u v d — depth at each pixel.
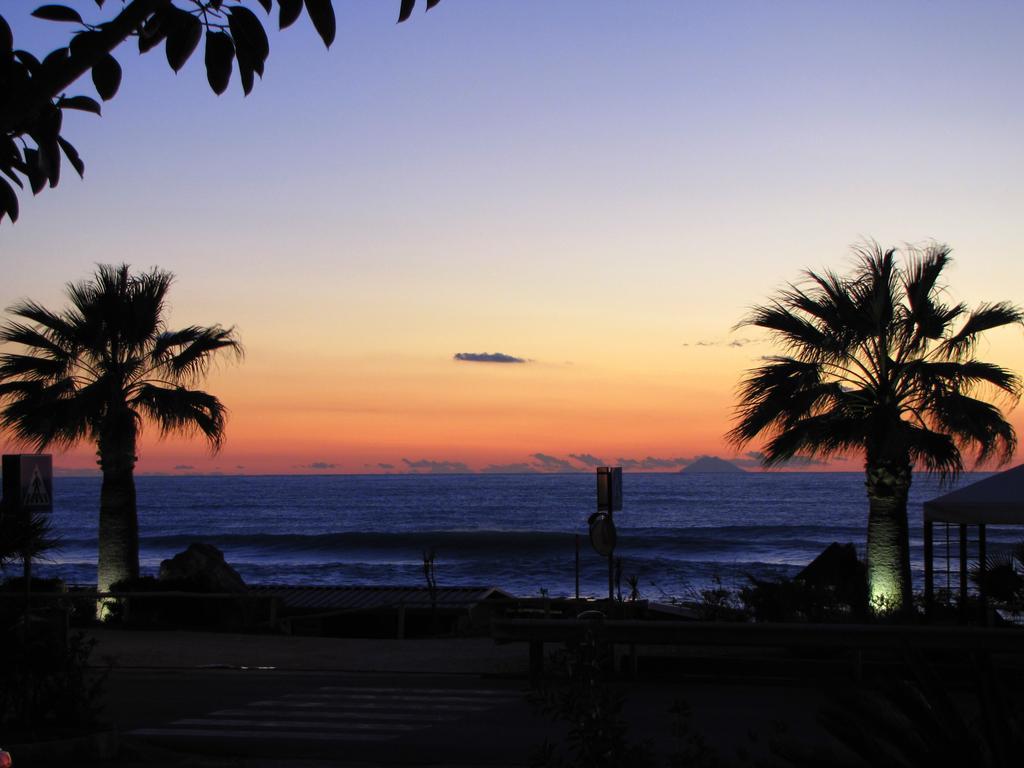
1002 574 17.38
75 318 23.75
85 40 2.82
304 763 9.58
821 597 17.73
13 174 3.16
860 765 4.32
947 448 18.02
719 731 10.54
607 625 13.27
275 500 192.00
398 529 117.62
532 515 143.75
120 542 23.80
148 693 13.57
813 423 18.72
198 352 24.23
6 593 19.89
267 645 18.61
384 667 15.95
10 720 10.14
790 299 19.23
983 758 4.20
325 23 3.05
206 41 3.09
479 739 10.56
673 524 117.31
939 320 18.33
